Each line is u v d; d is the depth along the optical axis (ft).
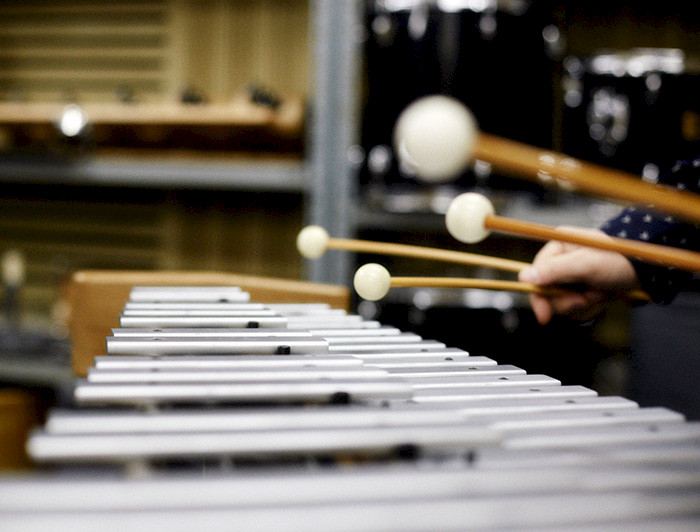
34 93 8.89
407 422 3.17
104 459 3.00
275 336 3.71
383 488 2.92
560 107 7.60
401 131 2.99
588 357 5.92
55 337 7.66
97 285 4.39
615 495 2.93
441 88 5.82
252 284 4.56
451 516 2.73
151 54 8.53
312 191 6.71
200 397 3.25
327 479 2.89
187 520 2.53
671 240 4.33
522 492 2.96
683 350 5.54
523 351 5.90
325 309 4.33
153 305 4.05
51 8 8.74
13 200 9.12
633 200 3.01
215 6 8.30
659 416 3.32
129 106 7.13
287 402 3.32
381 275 3.84
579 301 4.29
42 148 7.77
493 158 2.99
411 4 5.82
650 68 6.03
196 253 8.72
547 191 6.27
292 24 8.14
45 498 2.64
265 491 2.81
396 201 6.14
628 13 7.99
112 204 8.88
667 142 6.04
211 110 6.98
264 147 7.84
